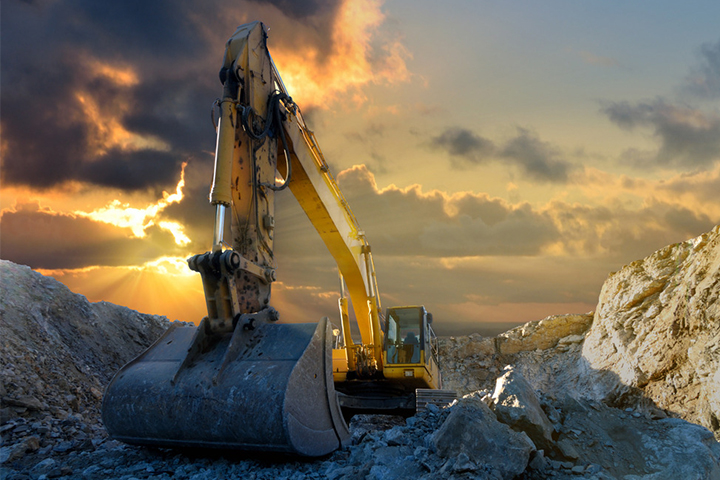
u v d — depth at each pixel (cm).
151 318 1414
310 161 925
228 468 539
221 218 629
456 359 2538
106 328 1220
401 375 1192
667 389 1358
